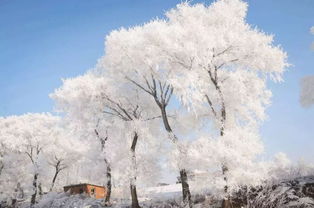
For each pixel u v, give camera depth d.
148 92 22.31
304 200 14.35
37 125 46.69
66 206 32.09
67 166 48.50
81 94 24.30
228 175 15.66
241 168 15.48
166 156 19.25
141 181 23.20
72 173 53.41
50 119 48.03
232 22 19.97
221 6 20.08
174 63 19.52
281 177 17.47
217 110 19.55
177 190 30.50
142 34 20.41
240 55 19.45
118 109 25.56
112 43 21.36
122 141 24.78
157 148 21.83
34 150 48.66
